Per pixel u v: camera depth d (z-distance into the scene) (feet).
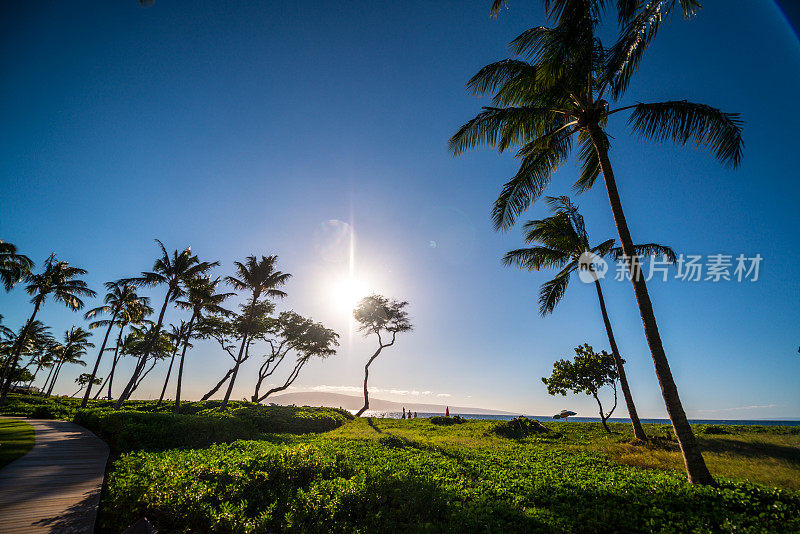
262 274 112.68
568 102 38.09
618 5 33.40
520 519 19.75
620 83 35.04
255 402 138.21
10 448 39.22
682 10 30.99
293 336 144.66
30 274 104.78
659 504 21.91
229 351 130.00
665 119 32.94
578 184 46.55
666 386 28.32
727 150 31.14
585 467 36.01
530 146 40.70
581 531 19.16
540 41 34.76
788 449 46.78
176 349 130.93
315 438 58.85
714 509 20.86
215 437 51.39
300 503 19.88
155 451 40.65
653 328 29.55
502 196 40.09
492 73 38.70
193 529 18.13
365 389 130.11
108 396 145.38
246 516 19.24
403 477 26.30
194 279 107.04
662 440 54.70
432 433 77.87
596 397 75.87
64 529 18.38
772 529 18.34
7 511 20.74
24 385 245.86
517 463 37.52
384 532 17.99
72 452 38.63
